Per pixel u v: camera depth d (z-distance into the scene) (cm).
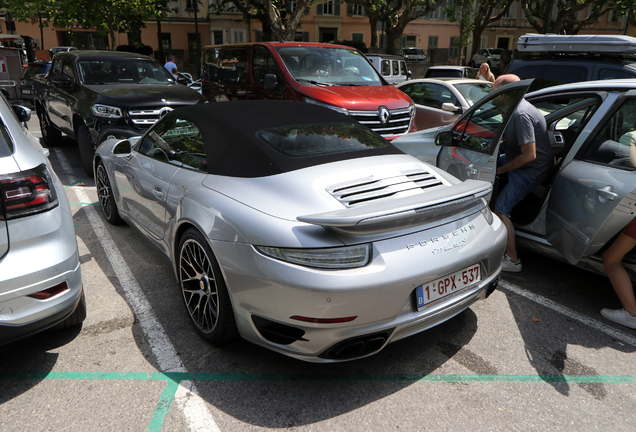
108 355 261
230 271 227
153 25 3625
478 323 300
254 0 2122
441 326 296
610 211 278
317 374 247
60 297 232
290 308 209
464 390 235
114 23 2709
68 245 237
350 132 300
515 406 224
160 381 239
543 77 723
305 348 217
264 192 238
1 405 221
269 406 222
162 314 305
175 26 3684
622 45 629
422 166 275
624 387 239
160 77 742
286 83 670
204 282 260
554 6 3189
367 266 207
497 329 293
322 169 250
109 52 761
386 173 255
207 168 277
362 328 211
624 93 303
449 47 4222
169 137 333
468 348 272
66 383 237
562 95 354
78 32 3597
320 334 209
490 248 248
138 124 590
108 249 411
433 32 4153
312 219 196
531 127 328
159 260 389
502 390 236
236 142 271
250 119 292
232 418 214
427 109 786
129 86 666
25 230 221
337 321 205
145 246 418
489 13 2966
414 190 245
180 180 290
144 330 286
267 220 221
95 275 361
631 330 295
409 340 281
